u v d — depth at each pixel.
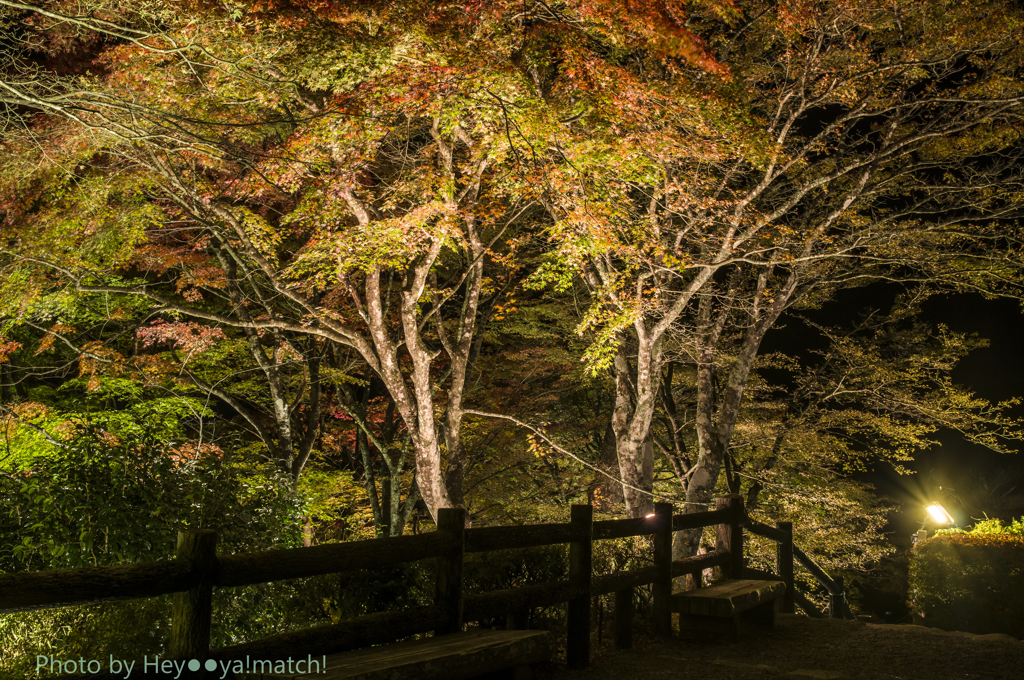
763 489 16.50
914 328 17.23
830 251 12.76
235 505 5.45
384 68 9.38
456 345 13.70
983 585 7.70
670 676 4.76
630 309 11.57
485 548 4.29
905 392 15.95
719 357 15.72
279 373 14.97
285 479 6.18
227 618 4.54
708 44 10.08
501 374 18.53
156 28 8.73
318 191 10.98
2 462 6.79
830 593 8.88
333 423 19.19
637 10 8.41
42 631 3.94
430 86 9.77
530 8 9.83
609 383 17.98
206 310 15.96
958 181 13.03
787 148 12.24
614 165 10.52
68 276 11.67
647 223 11.81
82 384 13.62
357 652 3.50
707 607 5.67
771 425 15.98
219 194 12.54
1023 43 11.46
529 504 16.97
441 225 10.95
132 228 12.15
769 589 6.31
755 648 5.61
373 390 20.98
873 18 12.16
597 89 9.72
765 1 12.38
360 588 5.04
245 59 9.16
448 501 12.62
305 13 8.88
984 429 15.32
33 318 13.01
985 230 12.59
